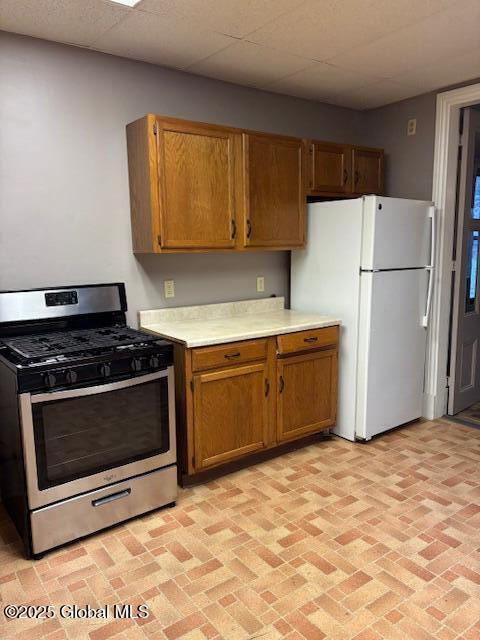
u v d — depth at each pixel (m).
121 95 2.73
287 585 1.89
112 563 2.03
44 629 1.69
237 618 1.73
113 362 2.15
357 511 2.40
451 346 3.68
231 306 3.31
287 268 3.66
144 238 2.71
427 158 3.48
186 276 3.12
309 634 1.66
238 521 2.33
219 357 2.59
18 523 2.18
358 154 3.49
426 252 3.36
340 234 3.16
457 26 2.36
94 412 2.13
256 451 2.85
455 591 1.86
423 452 3.08
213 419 2.62
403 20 2.29
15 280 2.50
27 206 2.50
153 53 2.66
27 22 2.26
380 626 1.69
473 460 2.96
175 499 2.47
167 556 2.07
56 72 2.51
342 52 2.67
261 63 2.82
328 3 2.11
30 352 2.13
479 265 3.81
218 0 2.07
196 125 2.67
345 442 3.25
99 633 1.67
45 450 2.01
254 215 2.98
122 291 2.79
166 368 2.34
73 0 2.05
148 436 2.33
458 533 2.22
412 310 3.34
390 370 3.26
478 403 4.04
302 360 2.97
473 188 3.61
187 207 2.69
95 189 2.70
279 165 3.06
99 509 2.20
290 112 3.47
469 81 3.17
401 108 3.61
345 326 3.20
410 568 1.99
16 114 2.42
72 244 2.66
